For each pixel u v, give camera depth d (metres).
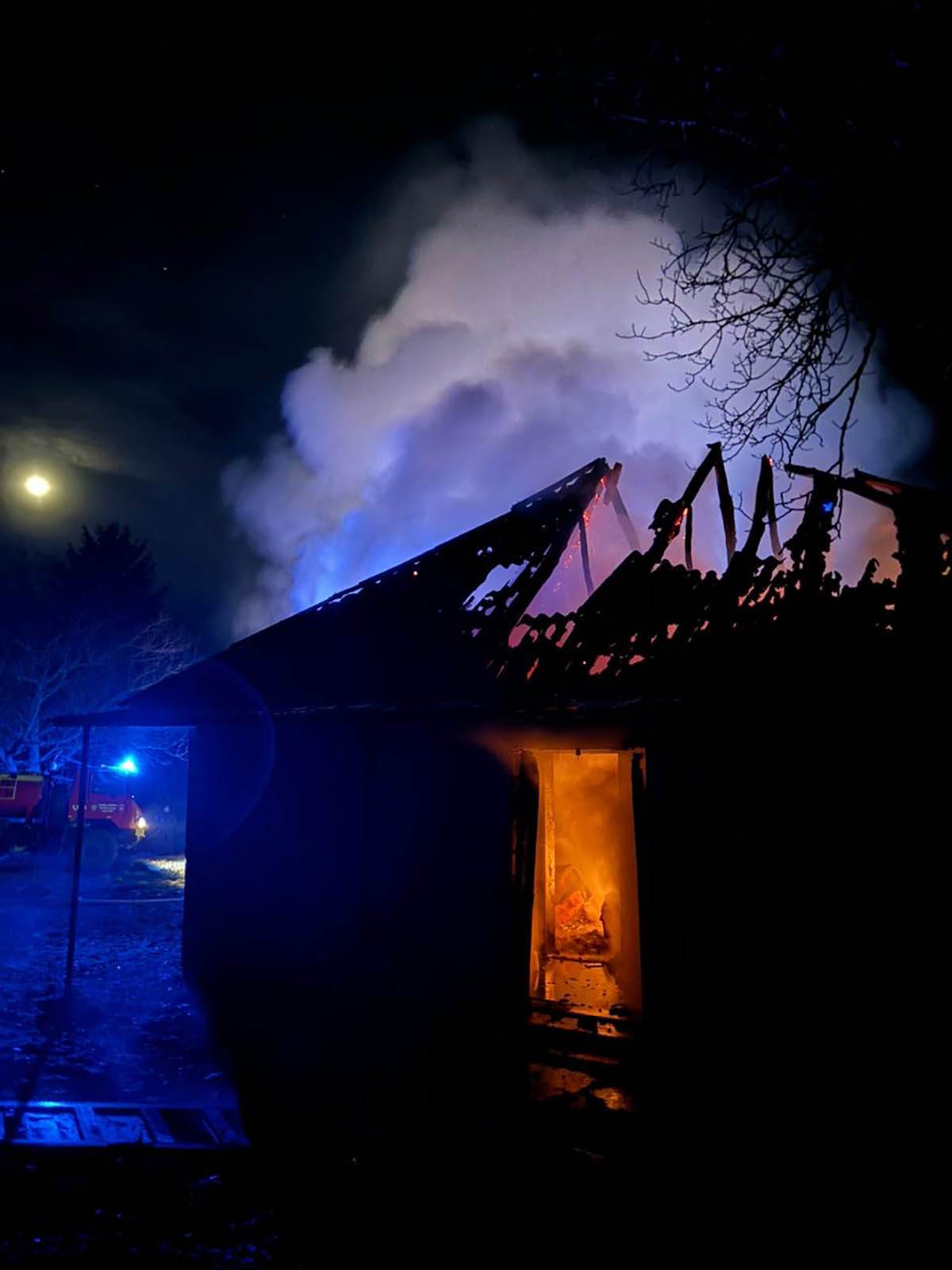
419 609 11.16
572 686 9.02
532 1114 6.78
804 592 8.84
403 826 9.91
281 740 10.86
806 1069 7.62
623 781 9.26
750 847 8.19
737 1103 7.14
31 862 22.84
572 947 11.91
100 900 18.33
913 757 7.84
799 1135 6.50
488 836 9.47
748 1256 4.82
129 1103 6.95
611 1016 8.60
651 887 8.36
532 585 10.92
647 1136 6.43
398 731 10.13
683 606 9.52
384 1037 8.77
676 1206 5.38
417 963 9.49
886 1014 7.56
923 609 8.18
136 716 10.59
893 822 7.82
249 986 10.37
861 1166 5.98
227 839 10.91
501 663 9.84
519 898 8.99
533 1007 8.98
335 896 10.21
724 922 8.12
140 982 11.29
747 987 7.95
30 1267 4.48
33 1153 5.91
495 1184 5.61
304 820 10.55
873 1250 4.89
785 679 7.95
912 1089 7.32
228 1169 5.78
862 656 7.93
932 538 8.56
